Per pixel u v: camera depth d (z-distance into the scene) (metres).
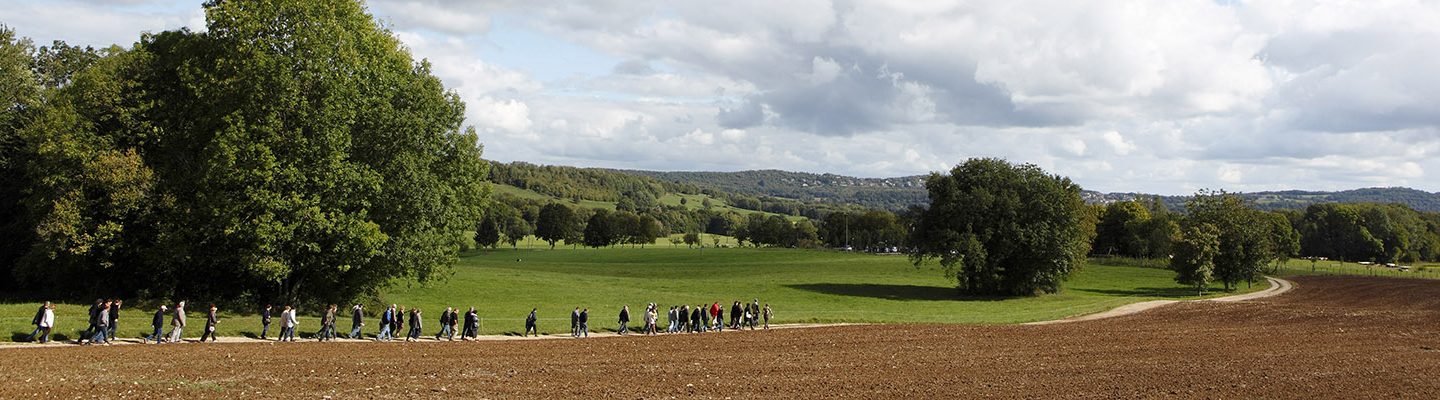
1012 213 85.25
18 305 42.09
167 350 31.86
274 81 43.84
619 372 29.81
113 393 22.00
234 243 45.72
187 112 46.97
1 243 50.31
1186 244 93.31
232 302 49.56
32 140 46.00
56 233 43.62
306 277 51.38
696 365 32.22
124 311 44.34
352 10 48.38
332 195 44.91
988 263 86.25
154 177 45.22
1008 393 26.44
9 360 27.08
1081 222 91.88
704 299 75.00
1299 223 195.00
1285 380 29.59
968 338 43.78
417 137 48.19
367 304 54.28
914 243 91.88
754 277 108.69
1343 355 36.66
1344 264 158.00
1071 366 32.88
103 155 43.41
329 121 45.03
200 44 47.00
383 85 47.75
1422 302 74.56
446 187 49.62
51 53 57.06
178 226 45.56
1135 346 40.06
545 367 30.78
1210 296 89.00
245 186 43.34
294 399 22.47
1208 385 28.38
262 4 45.62
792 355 35.97
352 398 22.95
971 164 90.44
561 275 100.00
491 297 67.50
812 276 111.12
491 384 26.30
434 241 50.28
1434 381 29.67
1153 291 96.62
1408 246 184.00
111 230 44.31
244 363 28.98
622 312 46.81
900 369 31.59
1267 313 61.25
